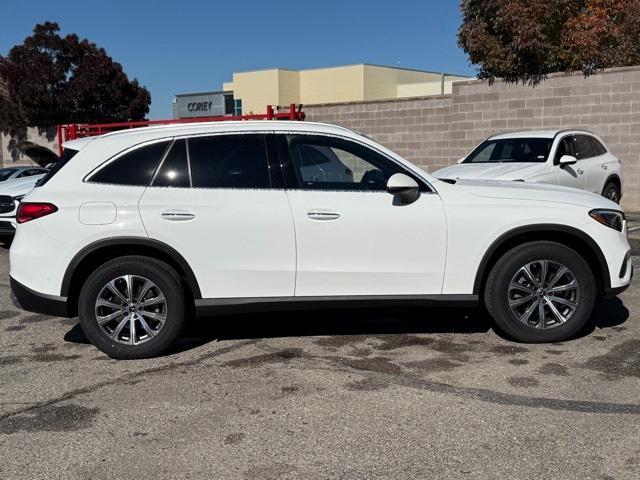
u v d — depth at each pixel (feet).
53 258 16.92
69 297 17.29
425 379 15.58
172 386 15.51
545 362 16.52
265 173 17.37
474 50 52.49
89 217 16.88
